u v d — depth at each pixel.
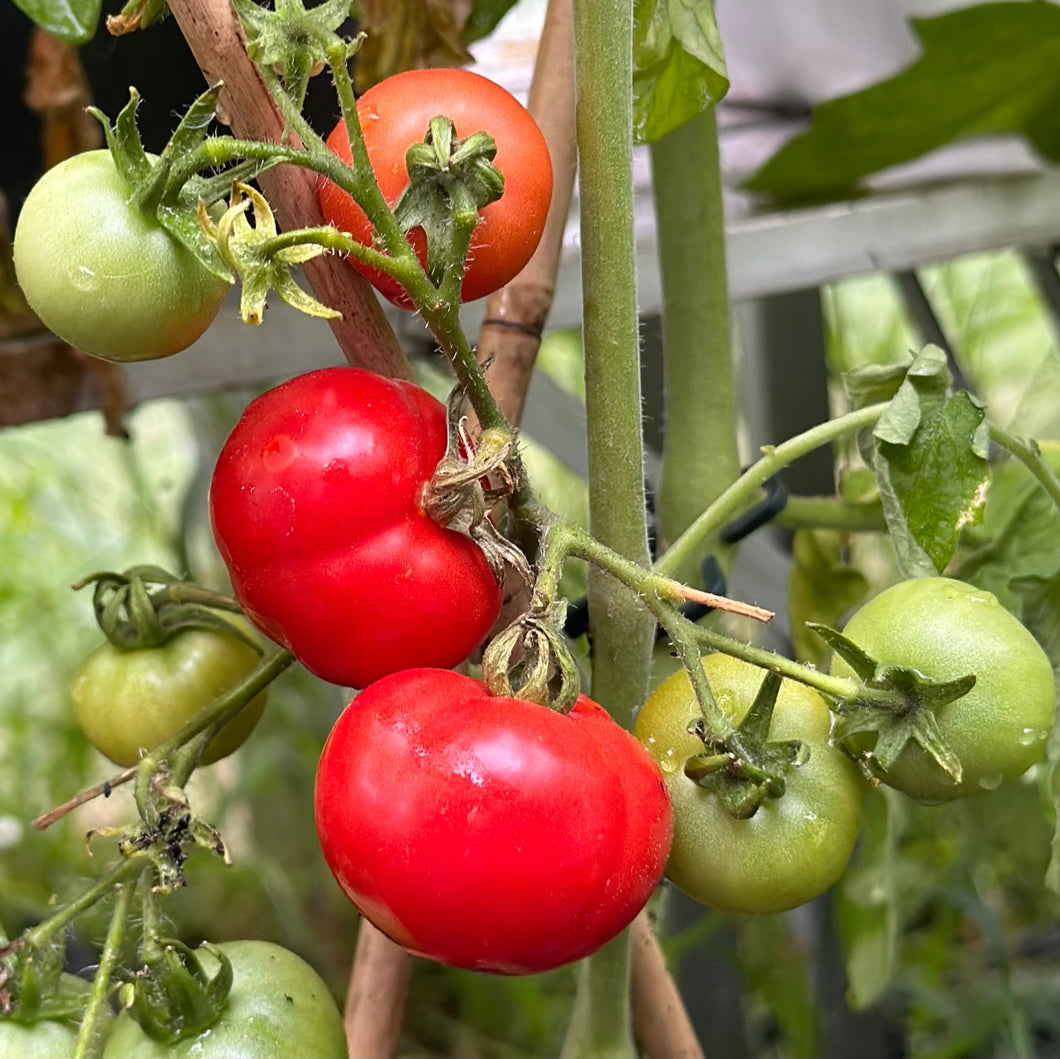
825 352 0.90
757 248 0.79
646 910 0.58
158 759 0.46
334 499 0.42
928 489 0.50
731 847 0.46
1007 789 0.84
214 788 1.49
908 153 0.86
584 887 0.40
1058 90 0.81
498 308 0.54
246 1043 0.46
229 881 1.43
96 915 0.49
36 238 0.42
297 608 0.43
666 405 0.60
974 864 1.13
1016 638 0.46
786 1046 1.20
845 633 0.48
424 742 0.40
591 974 0.53
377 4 0.59
